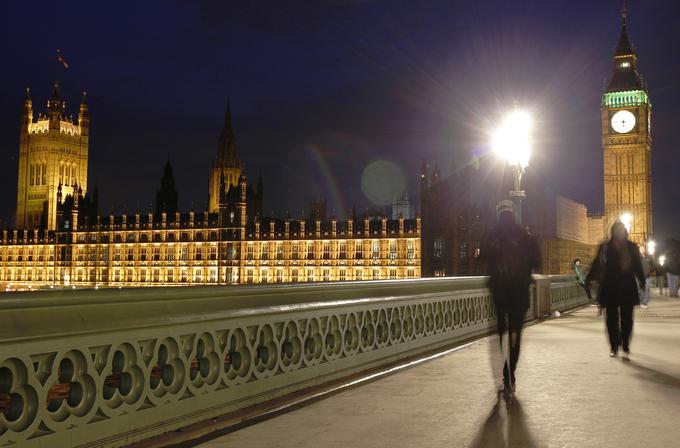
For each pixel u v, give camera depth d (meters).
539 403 10.20
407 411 9.68
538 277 26.47
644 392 11.03
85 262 186.62
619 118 162.12
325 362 11.98
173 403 8.46
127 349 7.86
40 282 193.62
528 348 16.64
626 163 161.62
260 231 165.00
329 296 12.28
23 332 6.50
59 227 193.12
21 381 6.55
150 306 8.13
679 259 67.62
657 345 17.28
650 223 159.62
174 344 8.55
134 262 179.00
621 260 14.97
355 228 154.50
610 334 14.98
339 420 9.14
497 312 11.77
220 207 169.50
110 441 7.50
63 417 6.99
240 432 8.49
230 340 9.56
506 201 12.00
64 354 6.97
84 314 7.21
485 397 10.68
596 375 12.66
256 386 10.08
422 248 142.62
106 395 7.69
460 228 139.25
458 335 18.83
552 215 121.81
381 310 14.36
